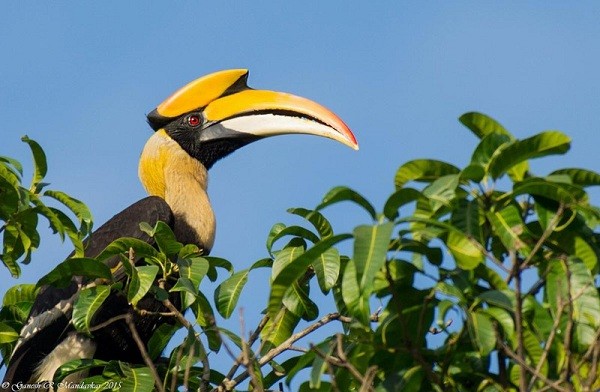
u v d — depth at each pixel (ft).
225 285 39.50
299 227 37.58
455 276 30.40
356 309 29.60
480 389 30.76
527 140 30.12
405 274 31.09
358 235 28.45
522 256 32.04
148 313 40.47
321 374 28.78
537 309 30.35
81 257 39.75
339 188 30.27
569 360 27.86
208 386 38.86
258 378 36.37
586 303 30.04
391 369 31.01
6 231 41.27
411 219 29.01
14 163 39.58
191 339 37.32
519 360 27.68
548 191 30.27
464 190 31.27
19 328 44.42
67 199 40.55
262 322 39.65
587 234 31.58
